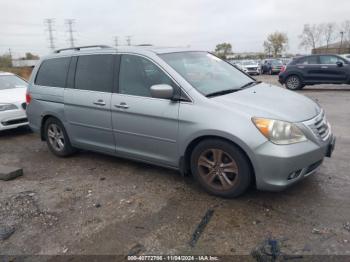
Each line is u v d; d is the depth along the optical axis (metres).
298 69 14.38
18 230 3.40
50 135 5.66
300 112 3.59
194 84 3.92
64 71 5.22
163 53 4.34
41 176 4.84
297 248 2.86
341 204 3.54
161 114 3.96
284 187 3.39
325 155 3.71
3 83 8.30
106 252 2.96
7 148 6.46
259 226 3.21
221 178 3.72
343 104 9.95
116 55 4.58
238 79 4.64
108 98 4.52
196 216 3.45
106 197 4.01
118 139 4.58
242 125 3.42
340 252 2.78
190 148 3.93
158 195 3.97
